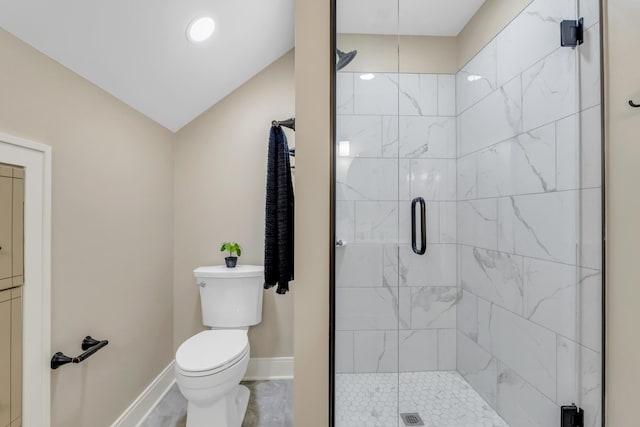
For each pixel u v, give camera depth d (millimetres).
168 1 1389
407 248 1294
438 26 1293
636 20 1042
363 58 1271
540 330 1286
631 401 1067
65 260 1316
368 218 1278
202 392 1493
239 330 1948
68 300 1330
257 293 2156
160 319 2113
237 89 2348
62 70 1298
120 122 1690
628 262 1076
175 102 2029
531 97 1286
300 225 1251
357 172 1272
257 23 1862
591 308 1194
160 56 1617
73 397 1349
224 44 1840
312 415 1255
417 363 1294
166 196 2203
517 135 1300
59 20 1160
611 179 1128
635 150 1051
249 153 2350
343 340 1266
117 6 1262
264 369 2318
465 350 1306
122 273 1702
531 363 1293
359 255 1273
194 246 2322
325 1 1253
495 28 1302
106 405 1561
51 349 1239
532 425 1277
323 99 1249
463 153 1307
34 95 1171
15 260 1083
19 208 1102
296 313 1256
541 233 1280
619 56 1095
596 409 1184
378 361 1274
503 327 1312
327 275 1255
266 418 1843
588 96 1191
